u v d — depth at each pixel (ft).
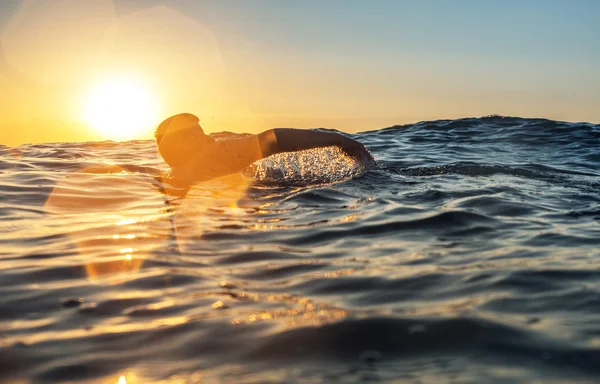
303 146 16.34
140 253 9.09
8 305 6.86
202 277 7.86
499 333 5.61
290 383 4.77
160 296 7.09
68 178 17.01
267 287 7.38
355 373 4.91
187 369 5.11
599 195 13.42
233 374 4.98
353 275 7.75
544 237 9.61
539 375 4.75
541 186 14.62
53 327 6.15
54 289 7.41
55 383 4.93
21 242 9.94
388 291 7.04
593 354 5.08
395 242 9.54
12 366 5.25
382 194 13.71
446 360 5.10
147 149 28.68
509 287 7.04
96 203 13.52
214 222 11.32
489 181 15.28
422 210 11.75
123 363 5.26
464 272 7.72
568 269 7.71
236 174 16.51
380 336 5.65
